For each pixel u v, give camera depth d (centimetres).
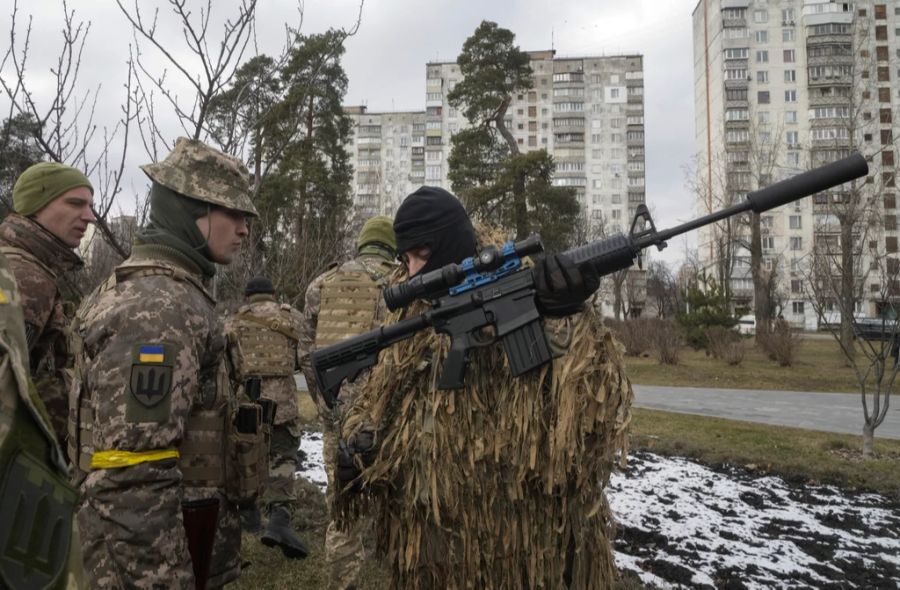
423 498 180
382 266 363
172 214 204
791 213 5206
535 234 178
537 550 177
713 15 6072
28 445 100
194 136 425
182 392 177
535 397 178
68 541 104
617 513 530
